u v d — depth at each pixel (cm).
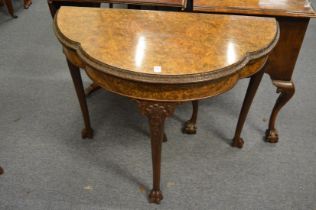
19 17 284
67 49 115
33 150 163
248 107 145
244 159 161
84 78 214
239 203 142
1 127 175
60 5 141
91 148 165
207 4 131
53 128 176
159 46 107
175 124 180
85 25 117
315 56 241
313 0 288
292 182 151
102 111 188
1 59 229
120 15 124
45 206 139
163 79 95
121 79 99
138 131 175
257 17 124
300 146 168
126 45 107
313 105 194
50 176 151
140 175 152
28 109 188
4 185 146
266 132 170
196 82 96
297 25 128
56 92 201
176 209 138
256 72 119
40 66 224
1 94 198
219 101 197
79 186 147
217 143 169
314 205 142
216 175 153
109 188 146
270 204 142
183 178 151
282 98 151
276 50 135
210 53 104
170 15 125
